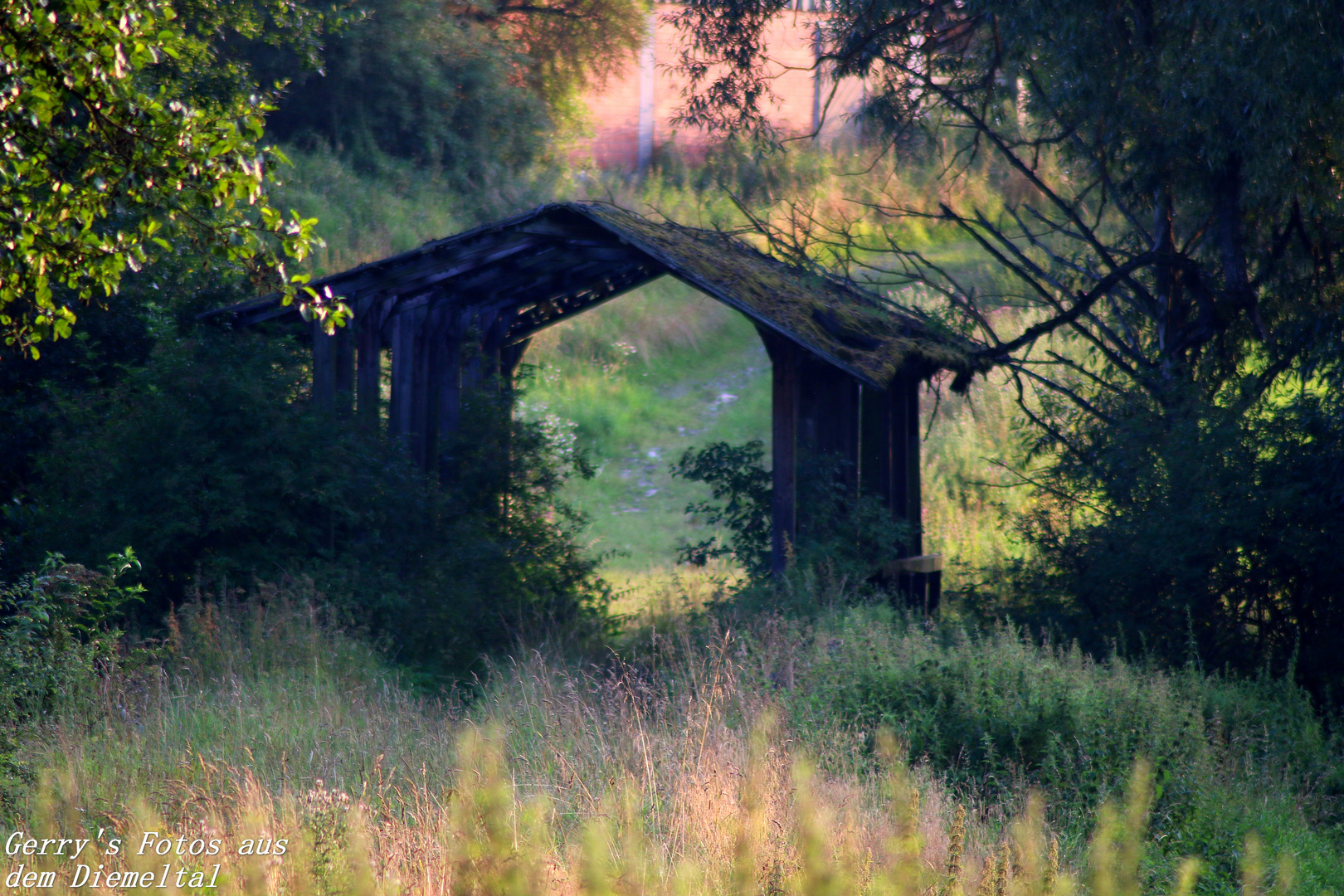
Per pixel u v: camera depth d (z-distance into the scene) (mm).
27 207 21297
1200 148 44188
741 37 56594
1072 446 49406
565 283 56656
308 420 41312
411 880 15648
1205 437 39375
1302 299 47688
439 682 36750
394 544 42625
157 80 45125
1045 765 24312
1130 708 26016
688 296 111500
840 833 17078
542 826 16125
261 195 21938
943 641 38281
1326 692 34625
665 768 21328
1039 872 16047
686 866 15516
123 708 27000
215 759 22797
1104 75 44969
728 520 49406
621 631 46438
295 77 106500
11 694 25469
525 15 131875
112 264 22375
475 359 54875
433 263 45531
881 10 53062
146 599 37812
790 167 114688
